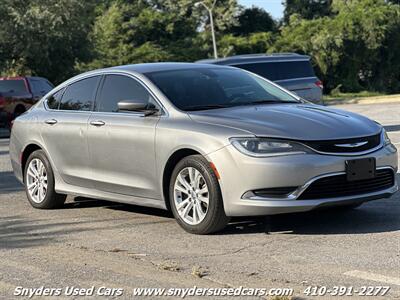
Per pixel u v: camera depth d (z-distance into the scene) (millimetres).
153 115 8336
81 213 9578
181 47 67688
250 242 7441
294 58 19703
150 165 8242
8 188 12156
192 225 7820
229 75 9125
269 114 7867
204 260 6809
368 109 33906
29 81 27016
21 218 9406
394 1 75688
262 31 78375
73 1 40969
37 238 8148
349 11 70375
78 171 9359
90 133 9047
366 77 69688
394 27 67625
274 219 8516
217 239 7637
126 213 9430
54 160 9727
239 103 8500
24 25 40062
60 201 9945
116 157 8688
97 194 9117
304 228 7996
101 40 62656
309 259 6672
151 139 8164
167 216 9086
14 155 10578
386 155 7777
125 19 68562
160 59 64375
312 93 19688
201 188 7699
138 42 67625
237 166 7320
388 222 8125
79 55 43531
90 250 7453
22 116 10523
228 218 7656
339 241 7320
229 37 70500
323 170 7262
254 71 19047
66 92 9906
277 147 7258
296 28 70500
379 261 6492
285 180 7191
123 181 8664
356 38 66750
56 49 42281
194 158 7688
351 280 5965
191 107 8242
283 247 7176
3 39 40375
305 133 7371
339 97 59625
